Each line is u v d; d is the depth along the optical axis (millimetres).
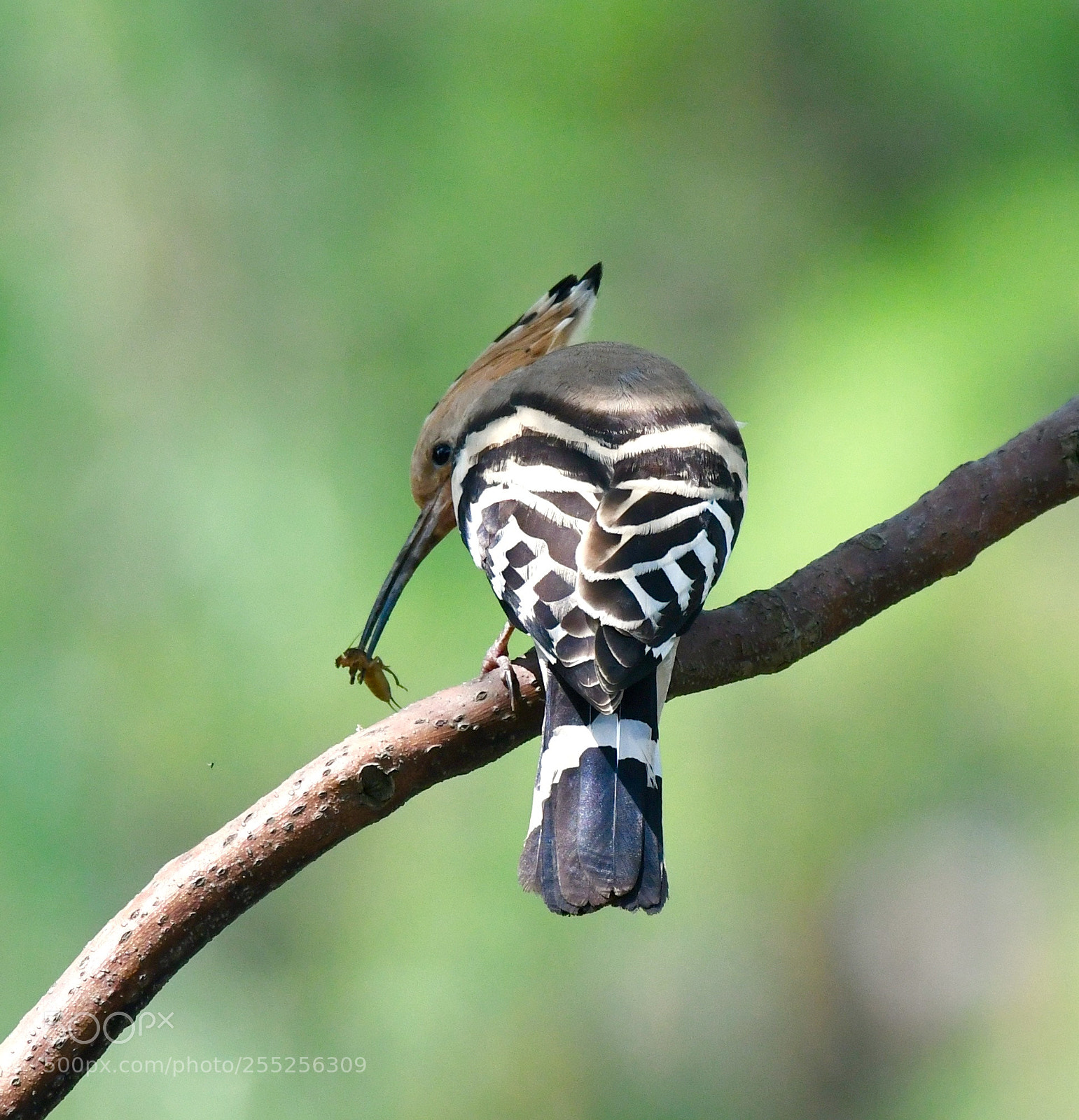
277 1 12516
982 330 10852
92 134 12547
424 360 12141
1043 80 11922
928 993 14000
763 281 12414
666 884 5590
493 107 12430
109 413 12094
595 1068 12180
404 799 6043
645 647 5789
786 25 12430
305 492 11734
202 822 11352
